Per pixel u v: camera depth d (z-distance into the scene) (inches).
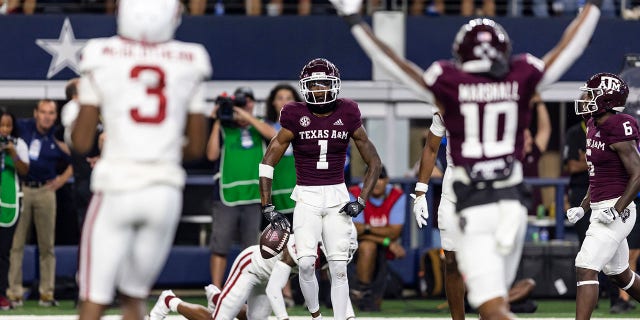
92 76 713.0
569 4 1771.7
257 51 1697.8
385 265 1480.1
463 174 754.8
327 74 1084.5
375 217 1473.9
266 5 1729.8
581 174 1419.8
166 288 1664.6
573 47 749.3
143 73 714.2
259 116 1627.7
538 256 1561.3
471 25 747.4
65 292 1553.9
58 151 1476.4
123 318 745.0
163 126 716.7
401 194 1493.6
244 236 1460.4
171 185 717.9
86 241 717.3
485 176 750.5
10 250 1441.9
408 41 1699.1
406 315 1423.5
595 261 1083.9
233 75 1695.4
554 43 1717.5
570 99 1721.2
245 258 1095.0
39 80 1676.9
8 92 1672.0
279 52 1697.8
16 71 1673.2
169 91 718.5
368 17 1700.3
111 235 714.2
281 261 1083.3
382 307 1510.8
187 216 1685.5
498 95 741.9
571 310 1489.9
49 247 1482.5
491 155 749.3
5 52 1670.8
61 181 1487.5
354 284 1471.5
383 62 736.3
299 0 1729.8
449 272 1024.9
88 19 1683.1
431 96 746.2
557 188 1616.6
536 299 1608.0
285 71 1697.8
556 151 1800.0
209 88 1691.7
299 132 1101.7
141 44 722.8
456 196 759.1
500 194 754.2
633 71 1473.9
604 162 1084.5
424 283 1558.8
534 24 1715.1
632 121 1074.7
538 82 748.0
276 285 1080.8
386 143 1707.7
